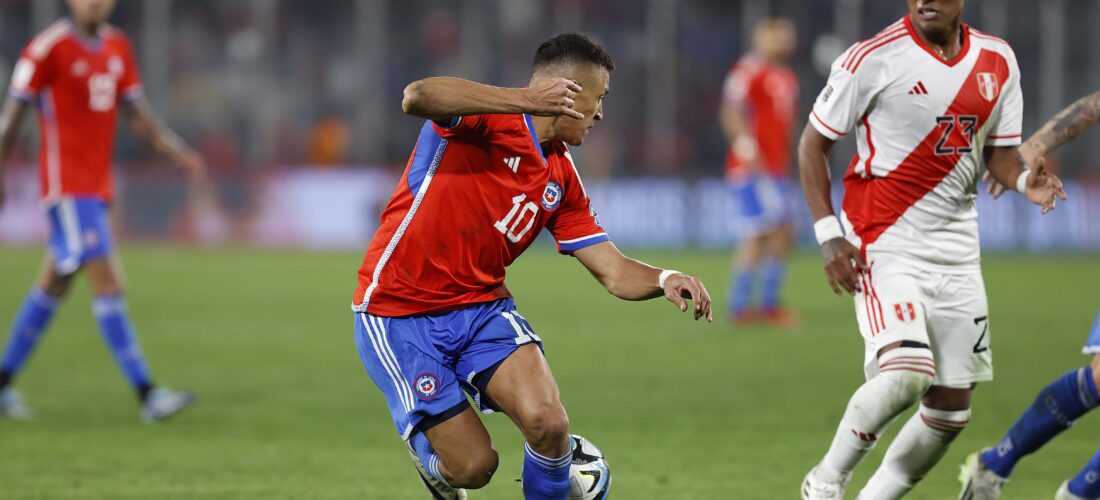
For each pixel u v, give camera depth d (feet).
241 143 265.54
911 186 51.62
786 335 128.67
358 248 246.88
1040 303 157.69
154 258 218.38
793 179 248.73
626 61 274.16
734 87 130.52
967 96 50.90
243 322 138.00
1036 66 259.80
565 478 47.09
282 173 247.91
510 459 69.92
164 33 253.44
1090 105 53.78
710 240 247.29
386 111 268.41
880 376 49.88
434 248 47.26
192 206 246.88
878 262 51.93
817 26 262.06
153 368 106.11
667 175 252.42
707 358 111.96
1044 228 242.37
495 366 47.14
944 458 70.03
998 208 241.96
